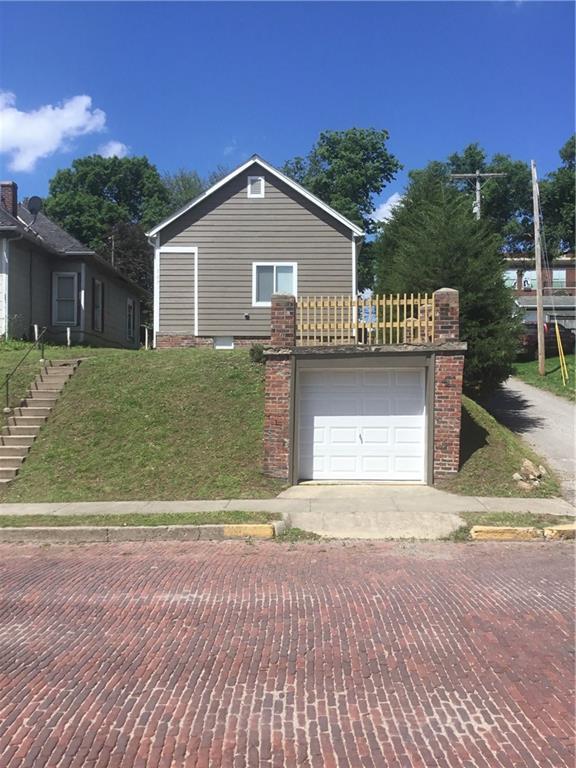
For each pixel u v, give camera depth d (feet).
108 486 37.58
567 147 187.32
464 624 17.60
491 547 27.45
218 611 19.10
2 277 69.62
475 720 12.42
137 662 15.37
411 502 33.99
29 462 40.75
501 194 187.93
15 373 51.65
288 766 10.92
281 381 38.73
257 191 72.13
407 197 81.15
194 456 40.27
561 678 14.19
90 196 173.47
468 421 43.68
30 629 17.79
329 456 39.73
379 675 14.44
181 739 11.80
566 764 10.91
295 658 15.44
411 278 51.80
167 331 71.77
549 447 47.67
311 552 26.68
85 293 82.23
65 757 11.24
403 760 11.08
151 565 24.85
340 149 146.41
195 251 71.97
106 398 46.93
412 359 38.40
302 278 71.72
